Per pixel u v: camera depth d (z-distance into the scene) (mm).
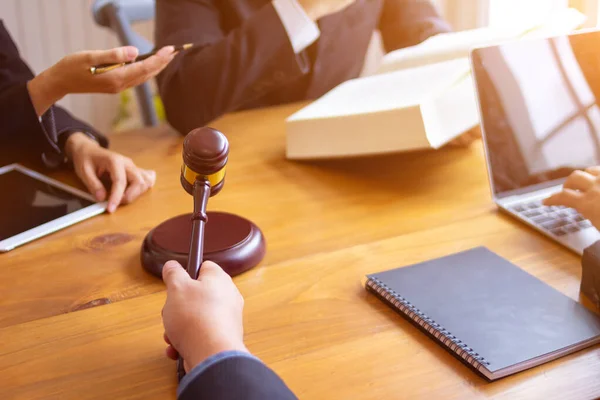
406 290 693
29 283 759
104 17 1724
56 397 563
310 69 1620
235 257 749
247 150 1203
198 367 467
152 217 934
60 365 606
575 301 665
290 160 1144
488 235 838
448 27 1853
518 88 920
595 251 675
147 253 775
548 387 558
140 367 601
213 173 621
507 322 630
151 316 685
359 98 1124
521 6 1938
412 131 947
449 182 1021
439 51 1258
